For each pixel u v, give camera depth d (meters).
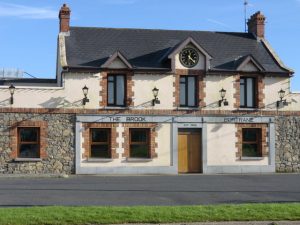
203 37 35.06
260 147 32.28
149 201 17.30
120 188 21.56
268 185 23.42
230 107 32.03
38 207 14.67
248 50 34.56
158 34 34.50
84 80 30.44
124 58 30.75
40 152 29.77
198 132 31.77
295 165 32.47
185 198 18.25
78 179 26.45
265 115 32.38
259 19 35.88
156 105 31.20
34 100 29.89
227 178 27.48
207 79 31.88
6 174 28.88
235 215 13.74
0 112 29.50
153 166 30.91
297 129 32.69
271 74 32.53
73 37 33.00
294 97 32.81
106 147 30.72
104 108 30.55
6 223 12.46
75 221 12.91
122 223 13.05
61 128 30.09
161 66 31.69
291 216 13.75
